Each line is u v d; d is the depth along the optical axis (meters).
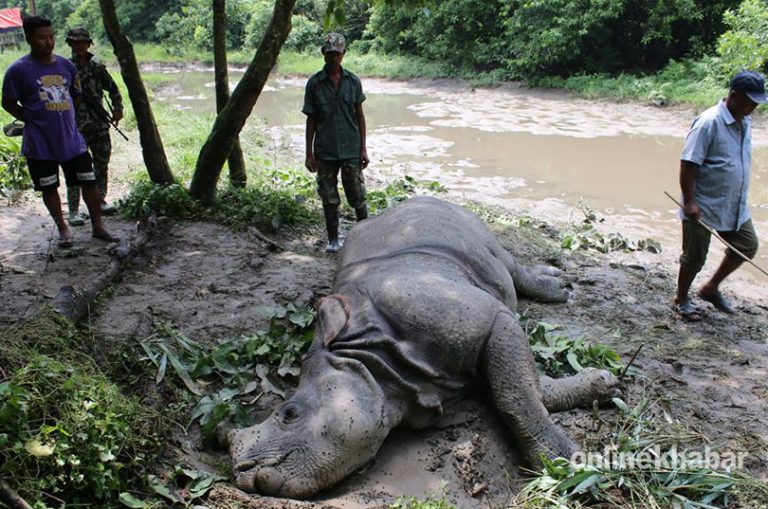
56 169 6.98
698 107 18.02
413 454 4.04
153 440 3.77
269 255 7.24
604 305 6.54
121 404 3.81
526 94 23.02
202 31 38.72
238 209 8.45
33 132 6.78
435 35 28.92
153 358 4.55
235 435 3.91
